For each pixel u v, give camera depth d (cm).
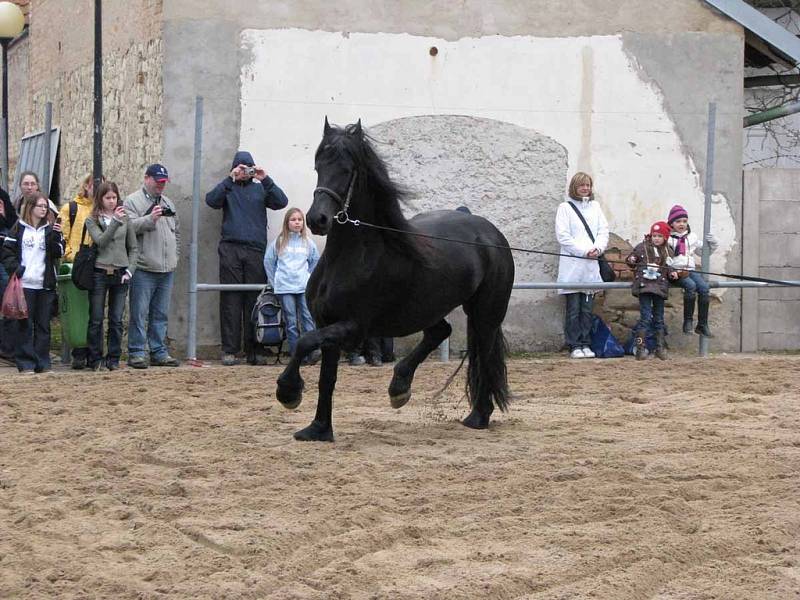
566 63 1523
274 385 1190
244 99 1439
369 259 841
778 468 802
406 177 1496
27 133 2212
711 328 1555
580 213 1478
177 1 1416
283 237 1351
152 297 1341
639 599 541
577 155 1531
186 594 531
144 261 1305
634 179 1543
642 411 1055
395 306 867
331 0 1459
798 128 2142
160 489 729
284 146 1452
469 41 1499
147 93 1476
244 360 1410
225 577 556
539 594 543
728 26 1554
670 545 607
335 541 611
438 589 539
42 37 2066
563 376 1288
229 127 1437
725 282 1519
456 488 739
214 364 1390
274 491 726
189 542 611
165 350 1352
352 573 559
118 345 1291
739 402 1111
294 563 577
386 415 1030
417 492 729
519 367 1361
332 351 870
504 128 1514
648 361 1423
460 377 1281
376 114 1481
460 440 913
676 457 845
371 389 1172
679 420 1012
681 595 541
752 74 2075
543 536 627
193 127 1423
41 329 1273
